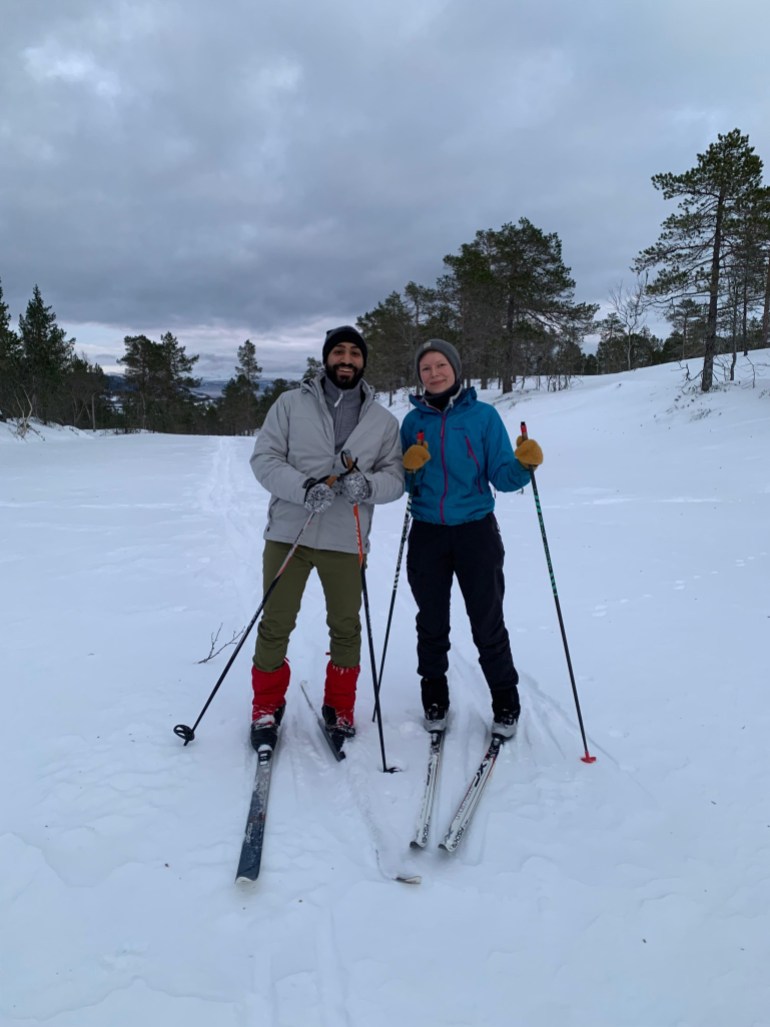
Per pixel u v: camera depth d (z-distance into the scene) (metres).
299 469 2.62
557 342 28.89
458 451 2.59
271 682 2.70
